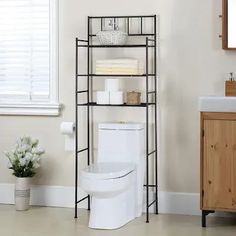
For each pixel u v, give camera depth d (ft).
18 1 15.53
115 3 14.90
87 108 15.20
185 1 14.44
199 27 14.40
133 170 13.97
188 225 13.53
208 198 13.15
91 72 15.17
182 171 14.69
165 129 14.74
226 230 13.07
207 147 13.05
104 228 13.20
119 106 14.57
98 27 15.08
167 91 14.67
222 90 14.37
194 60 14.48
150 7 14.67
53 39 15.29
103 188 12.84
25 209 14.99
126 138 14.30
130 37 14.87
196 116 14.55
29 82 15.65
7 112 15.62
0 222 13.78
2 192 15.81
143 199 14.76
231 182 12.96
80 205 15.31
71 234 12.75
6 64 15.76
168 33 14.60
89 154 15.30
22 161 14.62
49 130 15.52
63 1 15.24
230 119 12.85
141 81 14.87
